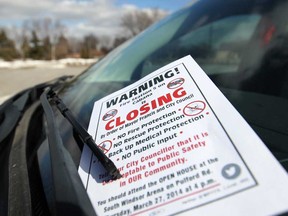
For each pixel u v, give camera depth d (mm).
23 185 1043
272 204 699
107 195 861
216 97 1048
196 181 794
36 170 1095
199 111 1008
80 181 911
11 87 12734
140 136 1012
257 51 1619
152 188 828
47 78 16734
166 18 2414
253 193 727
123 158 958
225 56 1806
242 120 921
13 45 63031
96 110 1294
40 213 888
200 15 2205
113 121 1151
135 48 2049
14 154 1265
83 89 1690
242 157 811
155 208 779
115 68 1859
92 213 799
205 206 739
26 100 1937
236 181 760
